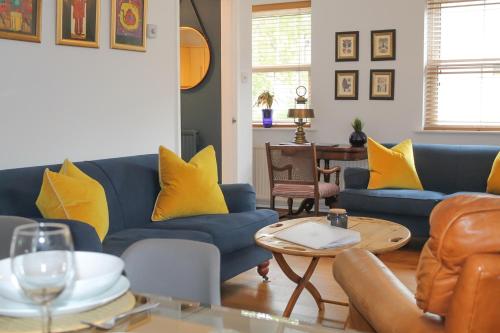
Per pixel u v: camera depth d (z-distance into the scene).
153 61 4.43
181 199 3.79
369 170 5.23
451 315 1.37
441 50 5.94
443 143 5.93
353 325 2.00
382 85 6.13
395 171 5.14
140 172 3.87
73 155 3.74
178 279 1.77
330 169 5.86
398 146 5.32
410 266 4.36
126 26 4.12
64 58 3.64
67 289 1.08
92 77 3.87
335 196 5.96
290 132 6.64
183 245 1.79
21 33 3.31
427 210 4.70
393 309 1.64
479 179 5.11
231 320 1.42
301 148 5.32
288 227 3.27
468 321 1.33
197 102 6.14
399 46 6.03
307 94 6.69
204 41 6.02
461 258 1.36
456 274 1.39
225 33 5.86
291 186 5.51
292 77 6.76
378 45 6.11
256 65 6.92
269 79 6.88
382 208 4.87
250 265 3.83
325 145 6.11
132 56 4.22
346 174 5.29
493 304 1.33
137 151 4.30
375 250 2.75
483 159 5.13
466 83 5.87
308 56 6.67
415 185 5.16
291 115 6.14
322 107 6.43
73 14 3.67
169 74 4.61
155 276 1.78
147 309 1.41
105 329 1.26
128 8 4.13
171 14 4.61
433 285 1.41
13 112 3.32
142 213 3.77
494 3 5.68
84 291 1.30
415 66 5.98
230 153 5.94
